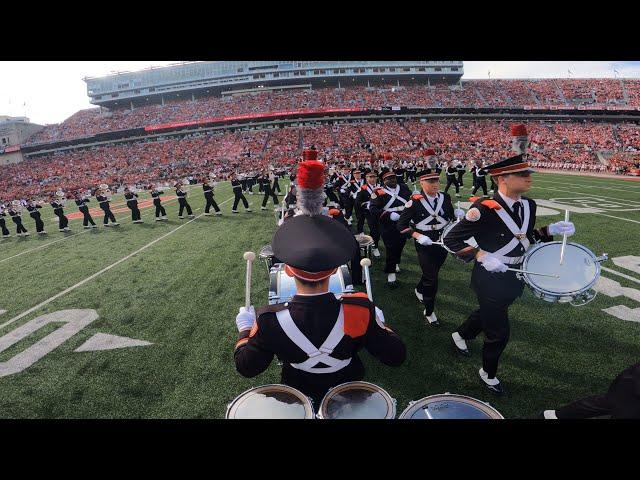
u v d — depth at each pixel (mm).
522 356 3766
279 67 68812
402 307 5059
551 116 55688
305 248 1453
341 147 46188
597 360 3633
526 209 2922
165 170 41781
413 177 20359
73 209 21766
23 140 58844
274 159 42594
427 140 47438
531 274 2697
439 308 4980
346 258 1473
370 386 1716
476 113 56562
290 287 3420
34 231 14500
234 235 10234
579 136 44688
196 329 4836
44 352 4520
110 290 6598
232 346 4328
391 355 1625
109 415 3219
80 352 4441
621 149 39594
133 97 71062
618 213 10055
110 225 13750
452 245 3051
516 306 4844
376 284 5953
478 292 3127
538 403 3090
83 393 3600
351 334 1532
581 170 31109
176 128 58594
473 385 3363
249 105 60781
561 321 4406
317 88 72375
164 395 3477
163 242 10109
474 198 3170
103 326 5137
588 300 2635
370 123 56062
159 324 5066
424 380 3459
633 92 55906
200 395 3441
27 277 7930
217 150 48781
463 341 3836
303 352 1527
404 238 5719
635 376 1829
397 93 61906
